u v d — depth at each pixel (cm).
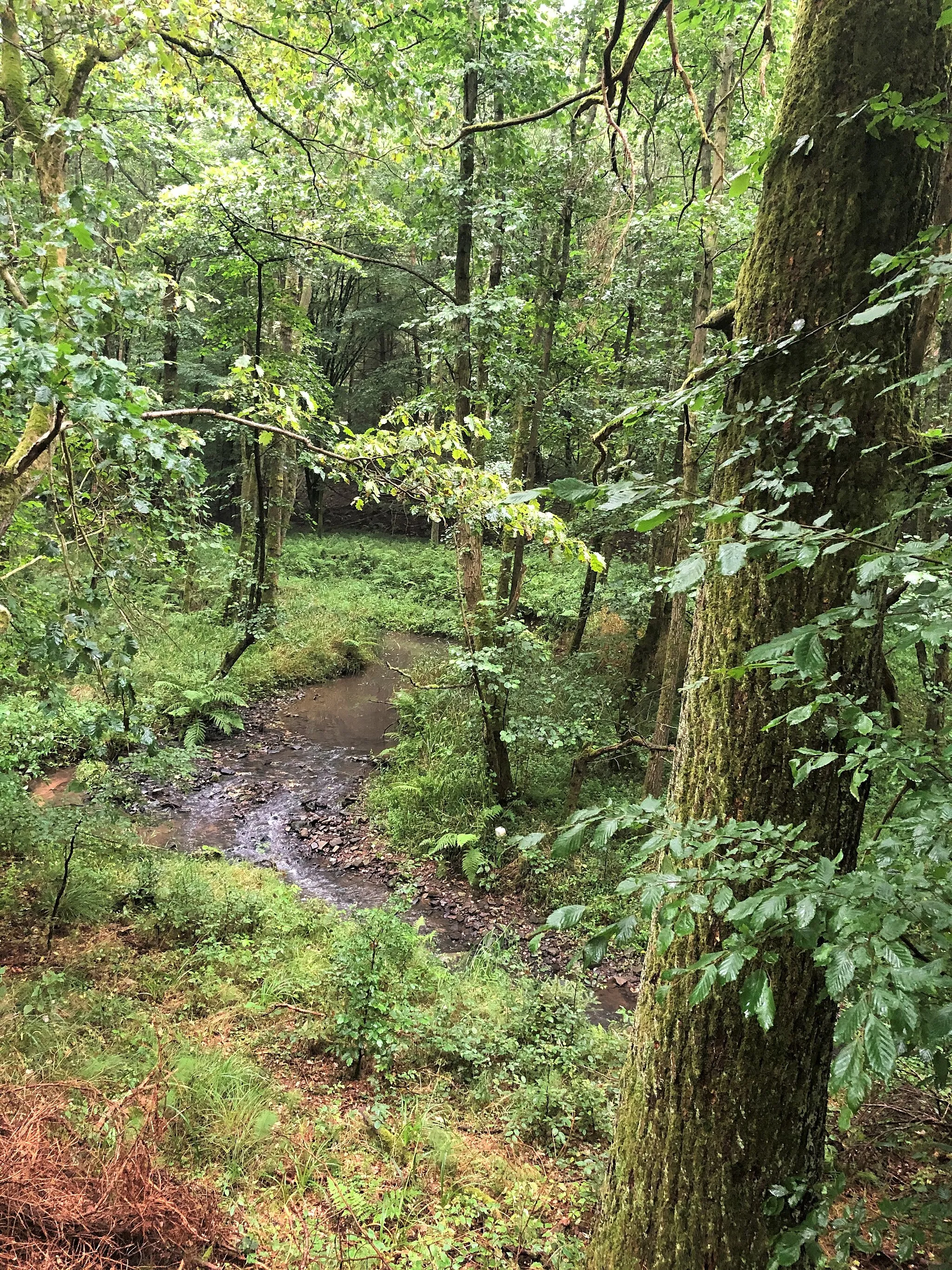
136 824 740
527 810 848
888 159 188
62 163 412
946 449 187
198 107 584
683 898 127
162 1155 303
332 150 535
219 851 738
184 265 1075
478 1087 430
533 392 891
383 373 2281
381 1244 295
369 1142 366
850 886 109
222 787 912
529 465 991
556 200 816
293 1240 281
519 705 879
